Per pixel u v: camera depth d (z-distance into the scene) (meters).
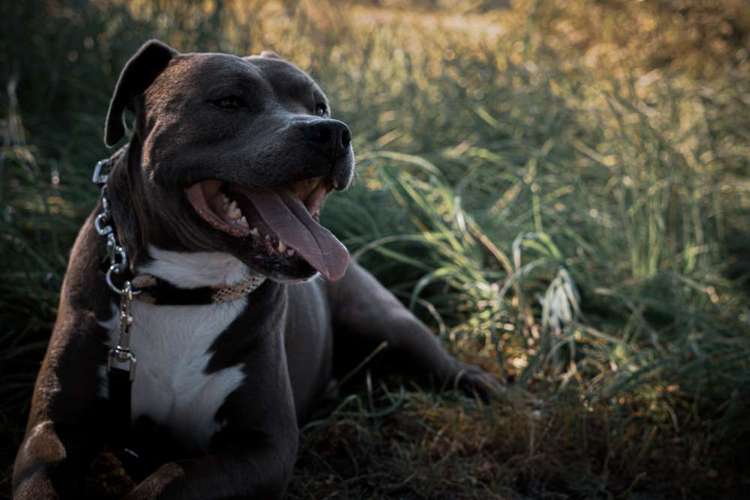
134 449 3.35
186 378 3.19
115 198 3.21
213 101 3.03
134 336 3.15
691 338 4.55
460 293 5.05
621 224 5.57
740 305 5.24
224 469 2.97
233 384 3.21
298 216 2.99
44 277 4.27
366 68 6.93
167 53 3.21
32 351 4.09
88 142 5.50
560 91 6.84
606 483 3.77
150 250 3.09
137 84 3.24
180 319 3.14
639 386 4.30
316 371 3.95
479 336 4.76
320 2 8.12
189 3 6.73
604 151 6.30
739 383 4.25
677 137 6.29
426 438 3.89
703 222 5.82
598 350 4.69
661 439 4.08
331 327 4.27
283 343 3.42
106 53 6.27
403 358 4.33
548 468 3.76
